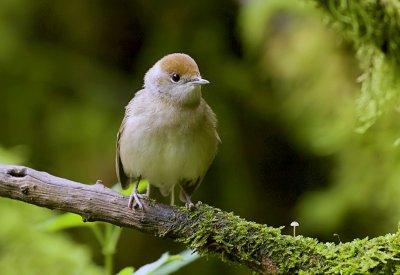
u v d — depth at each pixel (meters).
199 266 12.18
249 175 12.65
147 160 7.36
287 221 12.59
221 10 12.63
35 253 9.59
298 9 10.95
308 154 12.56
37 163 12.10
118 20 12.86
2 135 12.19
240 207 12.46
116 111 12.48
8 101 12.32
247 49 12.16
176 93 7.26
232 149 12.51
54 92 12.52
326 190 11.36
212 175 12.54
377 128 10.21
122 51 12.91
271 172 12.80
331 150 10.84
